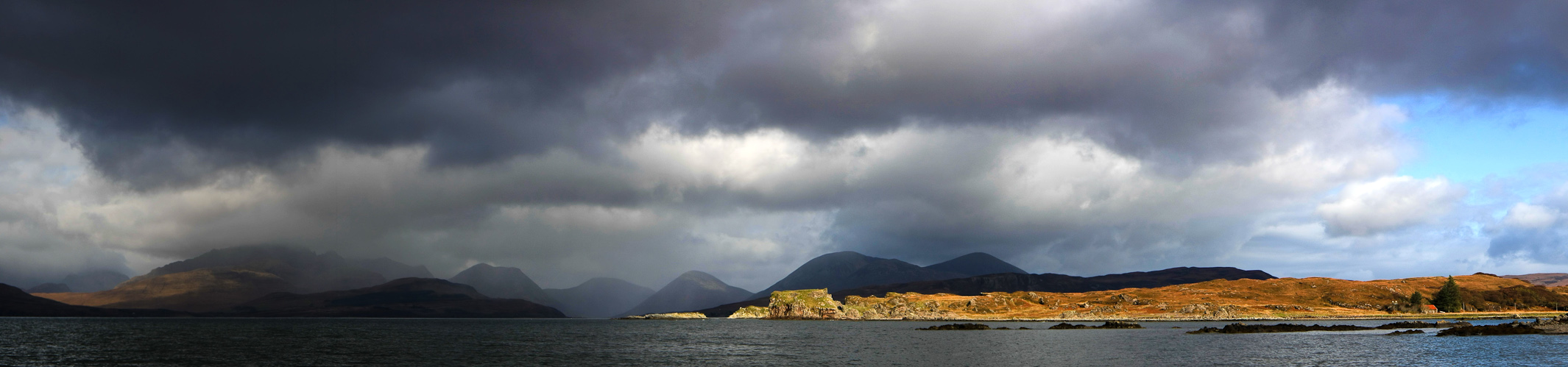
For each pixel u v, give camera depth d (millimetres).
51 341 163250
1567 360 97062
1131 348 122625
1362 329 167125
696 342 156500
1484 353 106938
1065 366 95812
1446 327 168875
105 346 142375
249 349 137000
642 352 128250
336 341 167875
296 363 107438
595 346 143375
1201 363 98625
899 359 108750
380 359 113750
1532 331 143125
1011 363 101125
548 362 108125
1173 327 195000
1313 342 130875
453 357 116625
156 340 167875
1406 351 111812
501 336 195875
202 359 113688
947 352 118438
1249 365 95625
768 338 172125
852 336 172375
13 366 103875
